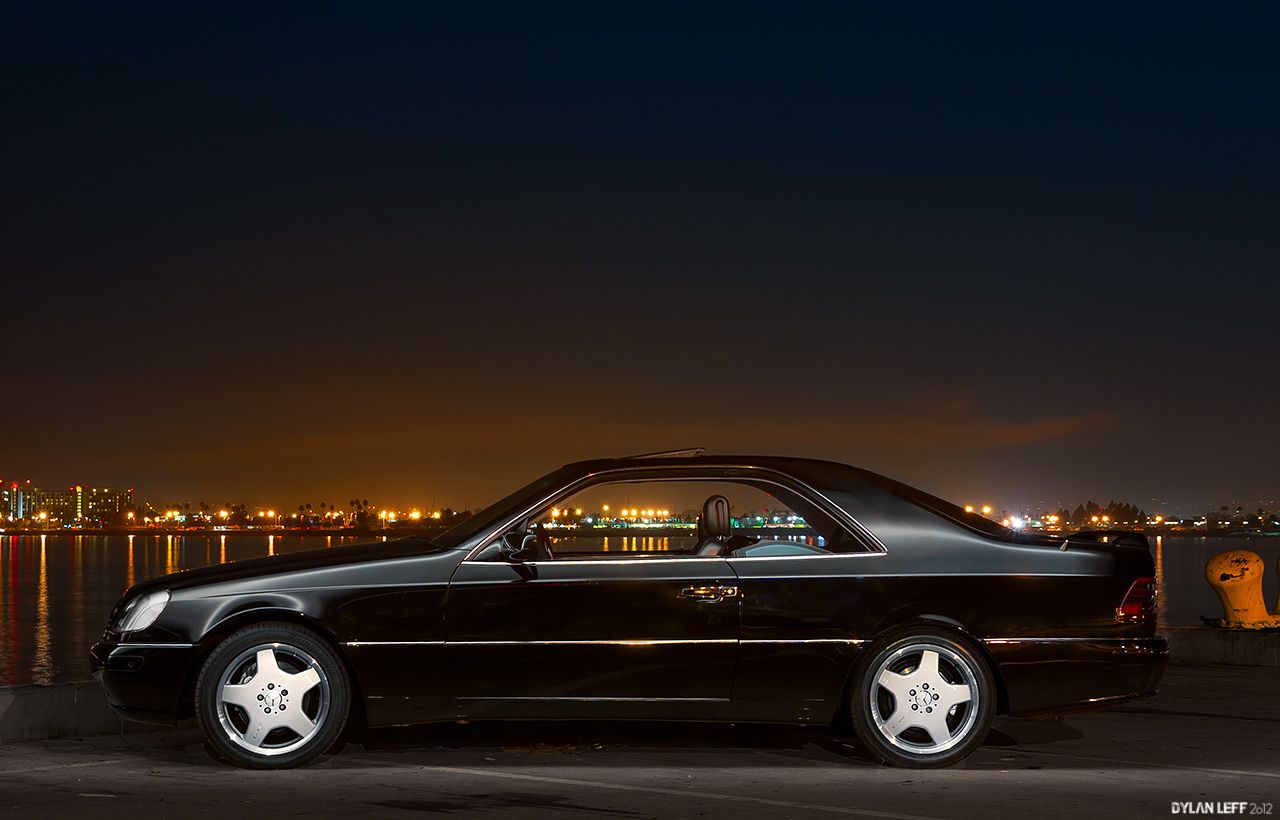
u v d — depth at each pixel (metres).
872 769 6.96
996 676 7.16
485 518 7.32
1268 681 10.99
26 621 73.25
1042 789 6.45
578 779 6.65
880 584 7.11
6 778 6.67
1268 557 184.12
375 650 6.96
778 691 7.06
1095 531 7.96
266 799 6.14
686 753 7.41
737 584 7.09
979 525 7.47
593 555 7.32
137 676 6.95
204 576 7.18
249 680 6.94
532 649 7.00
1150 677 7.18
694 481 7.32
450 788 6.41
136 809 5.92
